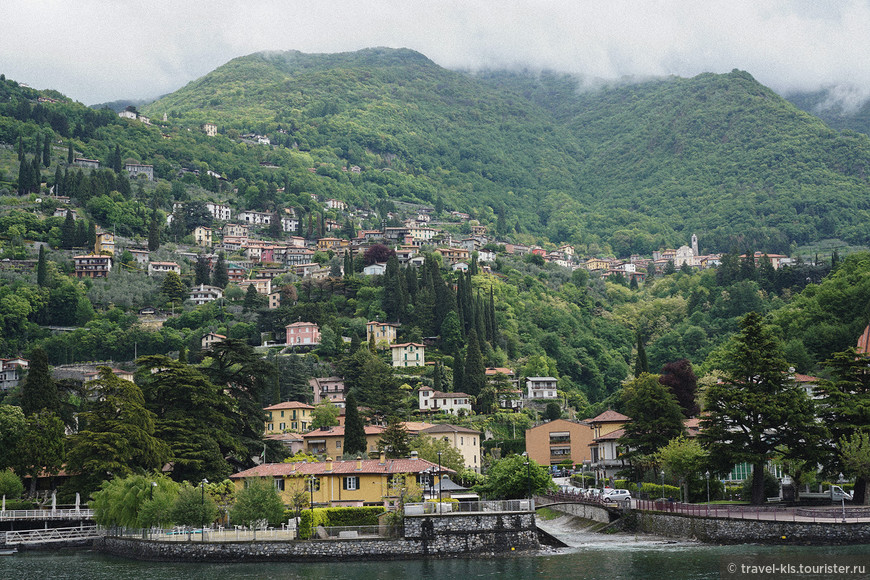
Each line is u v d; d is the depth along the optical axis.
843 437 115.81
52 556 125.94
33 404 156.12
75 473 139.12
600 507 128.62
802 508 110.12
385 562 109.06
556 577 95.25
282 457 162.88
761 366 120.44
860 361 123.94
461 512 112.31
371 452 176.62
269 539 113.44
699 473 130.50
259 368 164.00
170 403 152.25
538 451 197.88
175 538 120.00
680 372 184.12
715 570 92.62
